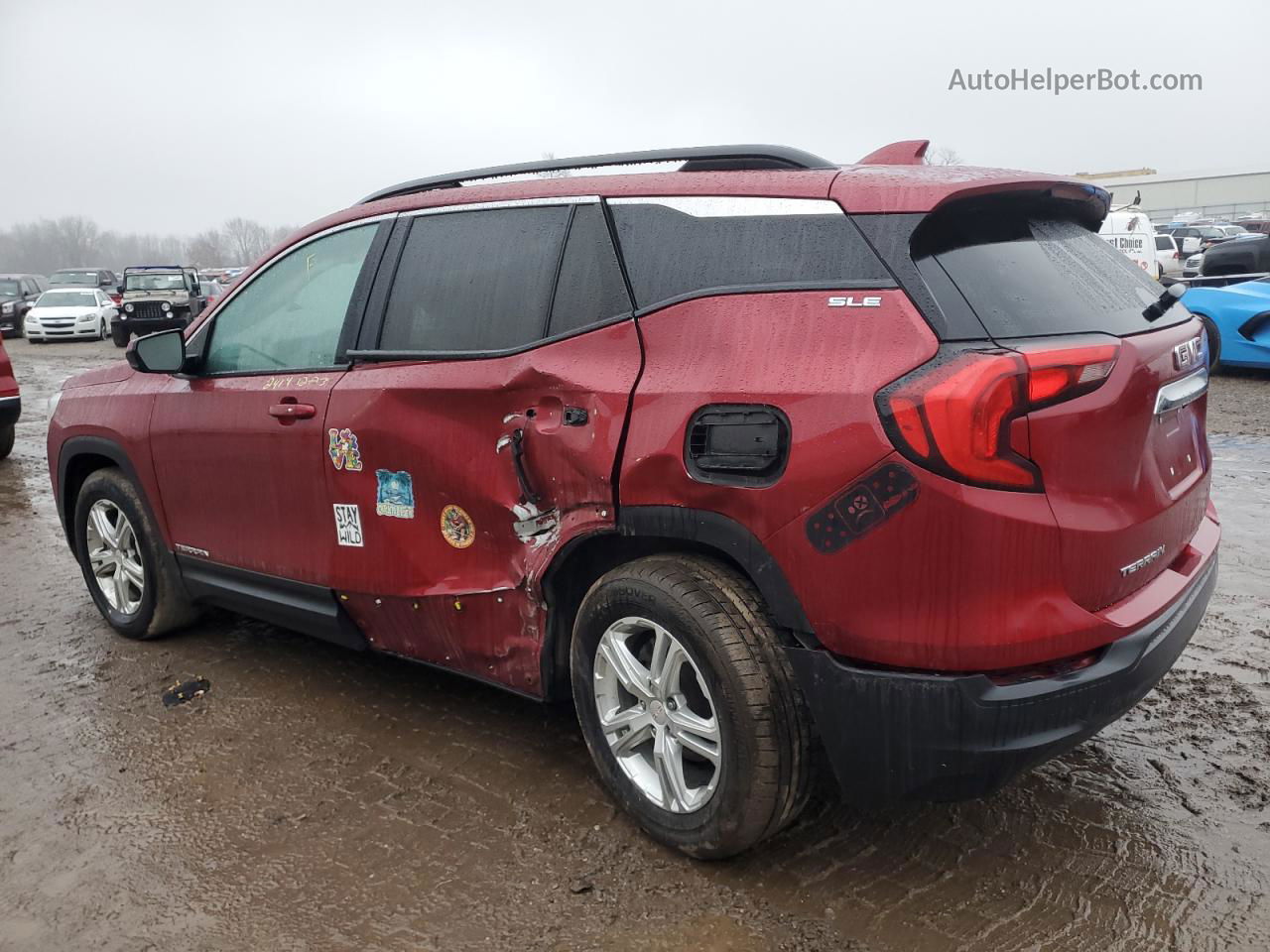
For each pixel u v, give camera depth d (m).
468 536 3.10
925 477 2.21
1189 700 3.64
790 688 2.51
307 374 3.56
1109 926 2.45
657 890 2.64
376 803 3.12
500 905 2.61
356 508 3.39
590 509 2.79
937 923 2.48
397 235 3.40
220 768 3.37
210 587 4.13
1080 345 2.34
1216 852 2.74
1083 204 2.82
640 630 2.77
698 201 2.73
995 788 2.38
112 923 2.59
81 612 4.98
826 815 2.96
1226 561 5.16
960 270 2.39
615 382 2.70
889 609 2.30
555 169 3.12
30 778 3.33
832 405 2.33
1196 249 35.78
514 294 3.03
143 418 4.22
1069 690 2.30
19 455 9.73
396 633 3.46
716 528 2.53
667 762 2.72
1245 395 10.54
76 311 27.34
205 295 30.91
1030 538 2.23
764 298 2.52
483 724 3.64
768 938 2.44
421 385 3.13
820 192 2.54
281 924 2.56
